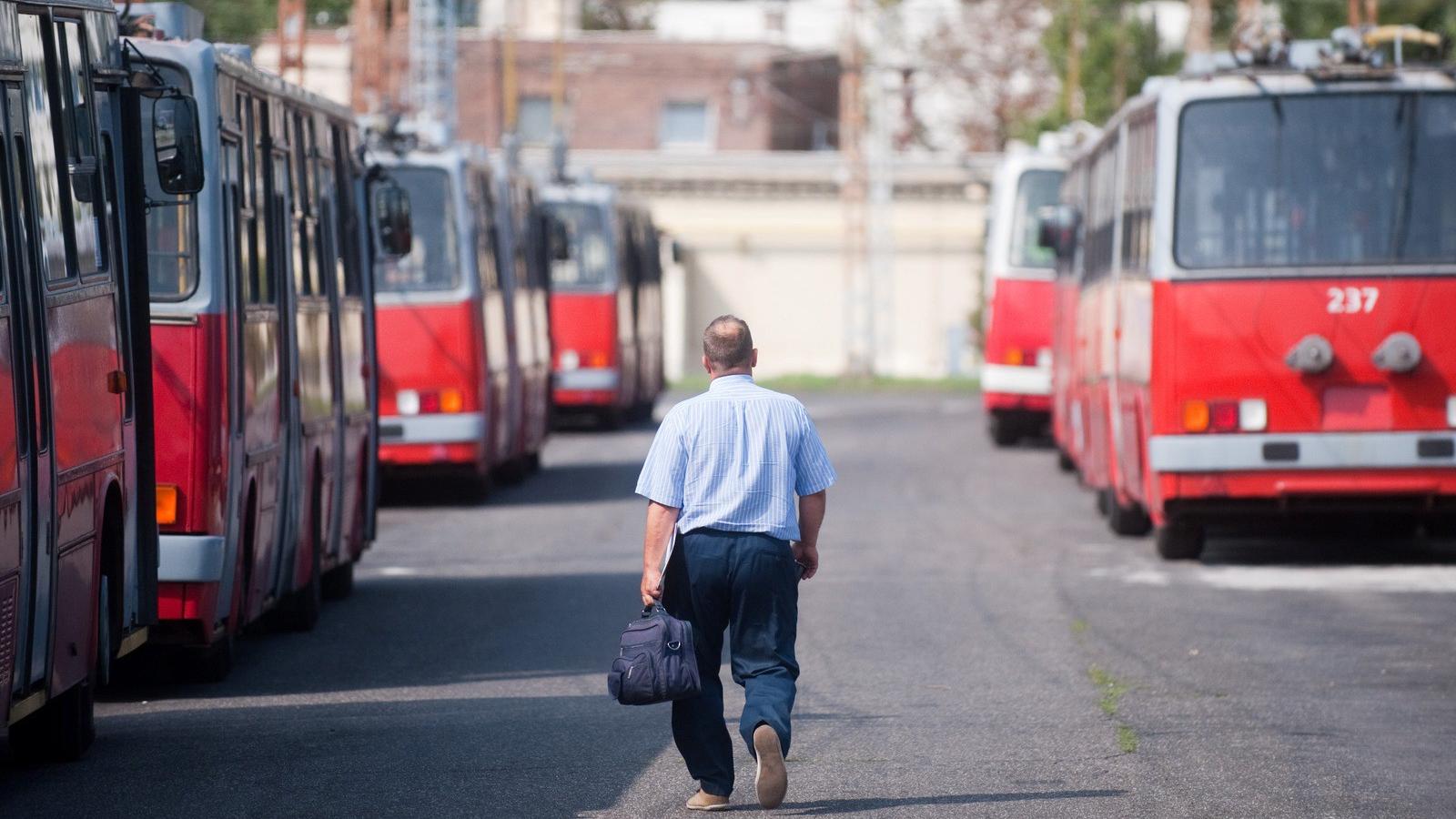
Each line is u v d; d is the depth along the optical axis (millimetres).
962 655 44375
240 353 40250
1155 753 32812
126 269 35000
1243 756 32469
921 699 38562
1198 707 37344
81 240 32219
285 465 45344
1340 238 57438
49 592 29766
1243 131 57906
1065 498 85562
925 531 72688
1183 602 52656
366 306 58062
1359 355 56906
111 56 35156
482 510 81188
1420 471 56781
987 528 73500
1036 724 35594
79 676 31609
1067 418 93625
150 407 35562
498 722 36062
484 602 54125
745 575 27938
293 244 47250
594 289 125750
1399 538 68438
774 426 28328
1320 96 57812
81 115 32750
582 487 92062
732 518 27969
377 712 37406
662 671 27406
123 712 37875
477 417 79250
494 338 84688
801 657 44406
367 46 116062
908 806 28688
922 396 175625
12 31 29031
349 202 55781
